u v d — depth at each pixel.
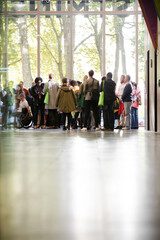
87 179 3.06
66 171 3.48
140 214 1.96
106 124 12.12
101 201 2.27
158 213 1.98
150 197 2.38
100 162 4.11
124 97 13.16
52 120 14.24
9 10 12.58
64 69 18.55
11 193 2.51
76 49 18.56
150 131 11.83
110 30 18.45
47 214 1.96
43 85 14.28
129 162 4.11
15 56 13.08
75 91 14.15
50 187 2.72
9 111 12.16
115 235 1.61
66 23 18.58
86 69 18.53
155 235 1.61
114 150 5.44
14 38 12.97
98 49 18.50
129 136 8.93
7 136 9.02
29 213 1.98
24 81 18.50
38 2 18.52
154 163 4.03
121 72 18.41
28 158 4.50
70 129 13.48
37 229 1.70
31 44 18.56
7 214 1.96
